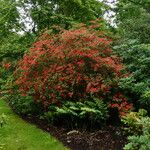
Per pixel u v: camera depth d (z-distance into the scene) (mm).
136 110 10734
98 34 12531
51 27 14102
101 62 10773
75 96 10781
